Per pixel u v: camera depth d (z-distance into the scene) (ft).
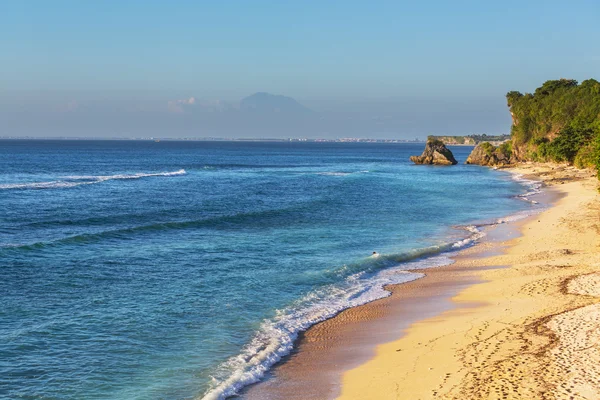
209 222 139.74
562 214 152.56
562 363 46.06
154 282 81.61
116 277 83.82
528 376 43.93
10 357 52.90
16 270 85.30
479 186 262.26
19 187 215.92
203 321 64.90
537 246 110.01
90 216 147.64
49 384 47.75
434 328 61.93
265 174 346.54
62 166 372.79
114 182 253.85
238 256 101.09
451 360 50.21
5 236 117.39
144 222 140.87
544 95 492.54
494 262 97.40
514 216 157.28
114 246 107.45
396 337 60.13
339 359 54.34
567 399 39.32
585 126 358.02
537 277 82.48
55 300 71.26
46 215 147.33
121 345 56.80
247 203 184.96
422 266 96.17
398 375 48.42
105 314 66.28
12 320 63.00
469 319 63.93
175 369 51.37
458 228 137.08
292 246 111.75
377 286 82.69
